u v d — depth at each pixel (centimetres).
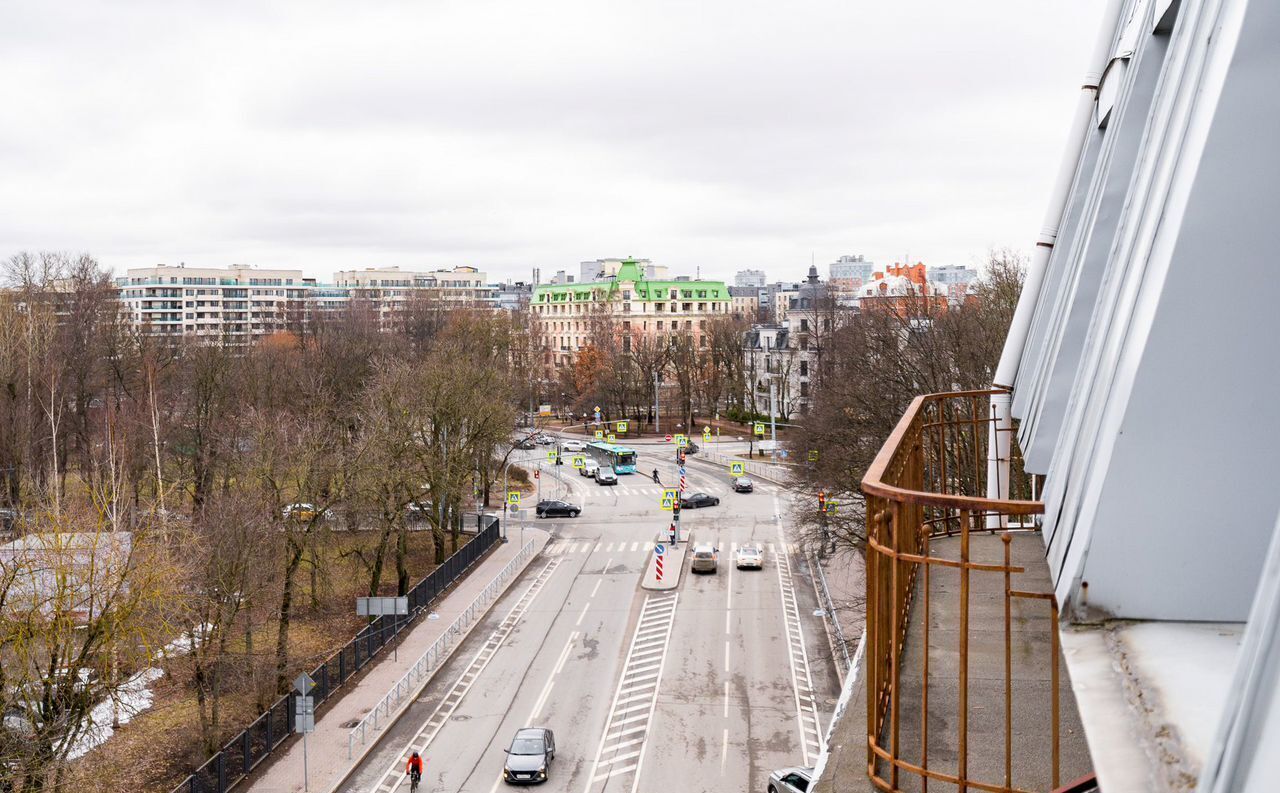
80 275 10762
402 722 3500
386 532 4906
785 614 4666
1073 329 1030
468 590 5172
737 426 12538
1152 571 509
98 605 2759
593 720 3472
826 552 4669
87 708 2622
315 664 4031
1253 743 322
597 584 5334
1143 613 512
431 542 6366
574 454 10144
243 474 4084
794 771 2728
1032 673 884
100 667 2772
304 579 5297
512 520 7169
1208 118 520
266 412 5553
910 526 931
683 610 4778
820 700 3584
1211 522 501
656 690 3728
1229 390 497
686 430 12225
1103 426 584
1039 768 721
